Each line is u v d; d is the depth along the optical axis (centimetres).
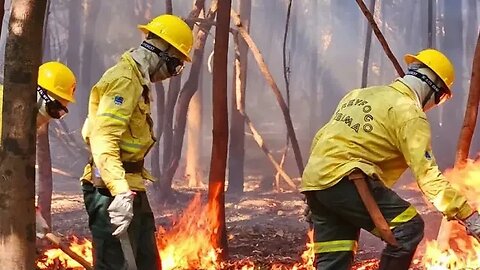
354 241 464
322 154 449
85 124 461
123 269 455
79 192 1458
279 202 1259
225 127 700
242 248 797
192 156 1612
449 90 460
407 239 431
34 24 379
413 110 434
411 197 1332
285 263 698
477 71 662
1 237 385
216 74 693
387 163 446
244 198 1329
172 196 1270
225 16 684
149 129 461
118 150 435
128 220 427
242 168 1431
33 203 390
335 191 440
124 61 450
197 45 1255
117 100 436
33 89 384
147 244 470
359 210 438
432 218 988
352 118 446
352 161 438
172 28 461
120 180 429
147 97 453
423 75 457
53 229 962
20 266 385
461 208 421
